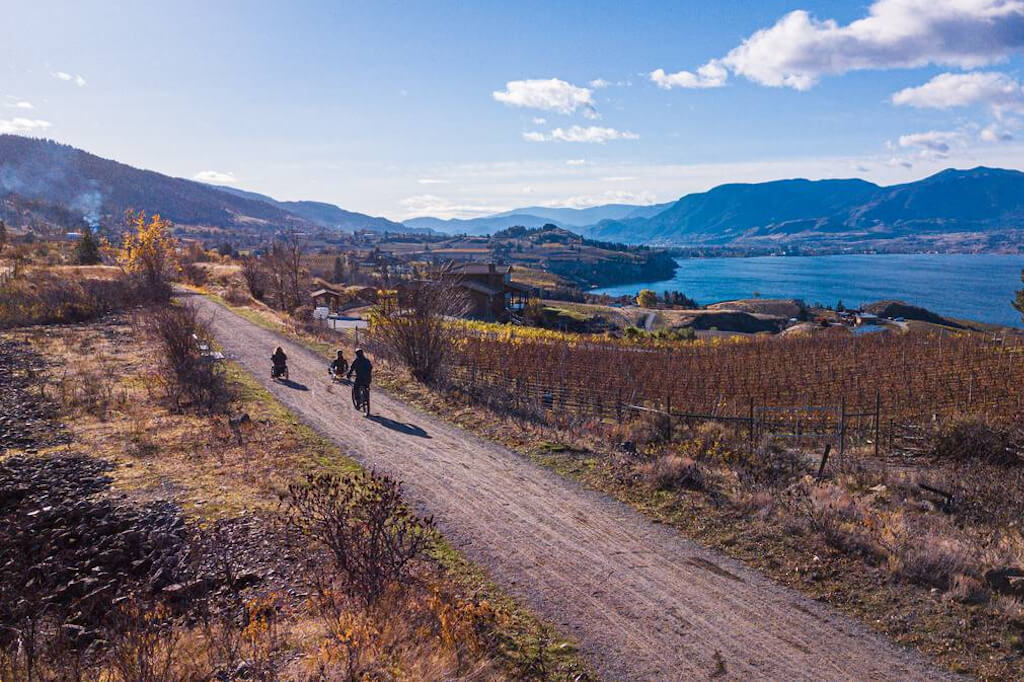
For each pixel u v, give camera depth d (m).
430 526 9.30
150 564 8.52
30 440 13.21
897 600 8.41
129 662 5.75
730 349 39.22
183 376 19.06
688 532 10.55
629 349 38.09
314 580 8.20
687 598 8.49
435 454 14.45
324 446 14.54
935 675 6.91
